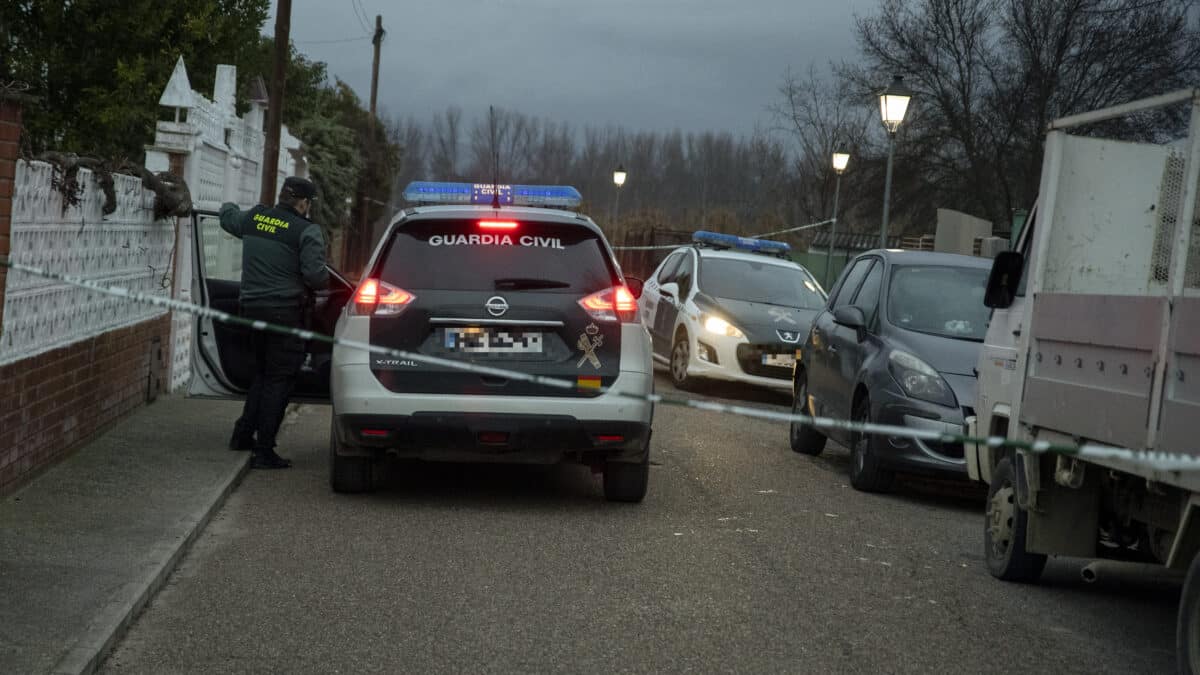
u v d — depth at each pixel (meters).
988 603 6.70
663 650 5.49
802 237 45.06
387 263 8.24
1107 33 33.38
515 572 6.76
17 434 7.65
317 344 9.89
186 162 12.75
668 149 90.31
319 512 8.13
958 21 35.97
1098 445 5.82
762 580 6.86
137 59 19.39
